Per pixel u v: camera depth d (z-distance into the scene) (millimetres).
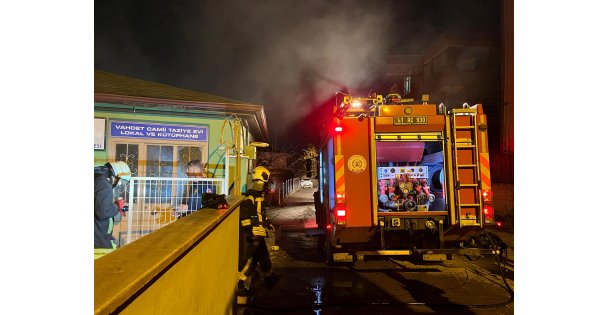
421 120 6406
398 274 6910
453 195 6324
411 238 6891
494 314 4891
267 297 5613
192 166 7957
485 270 7168
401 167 6879
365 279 6590
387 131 6477
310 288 6059
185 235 1977
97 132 7562
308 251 9180
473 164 6375
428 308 5117
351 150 6469
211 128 8102
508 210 12734
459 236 6699
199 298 2312
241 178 8758
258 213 5238
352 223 6348
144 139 7770
